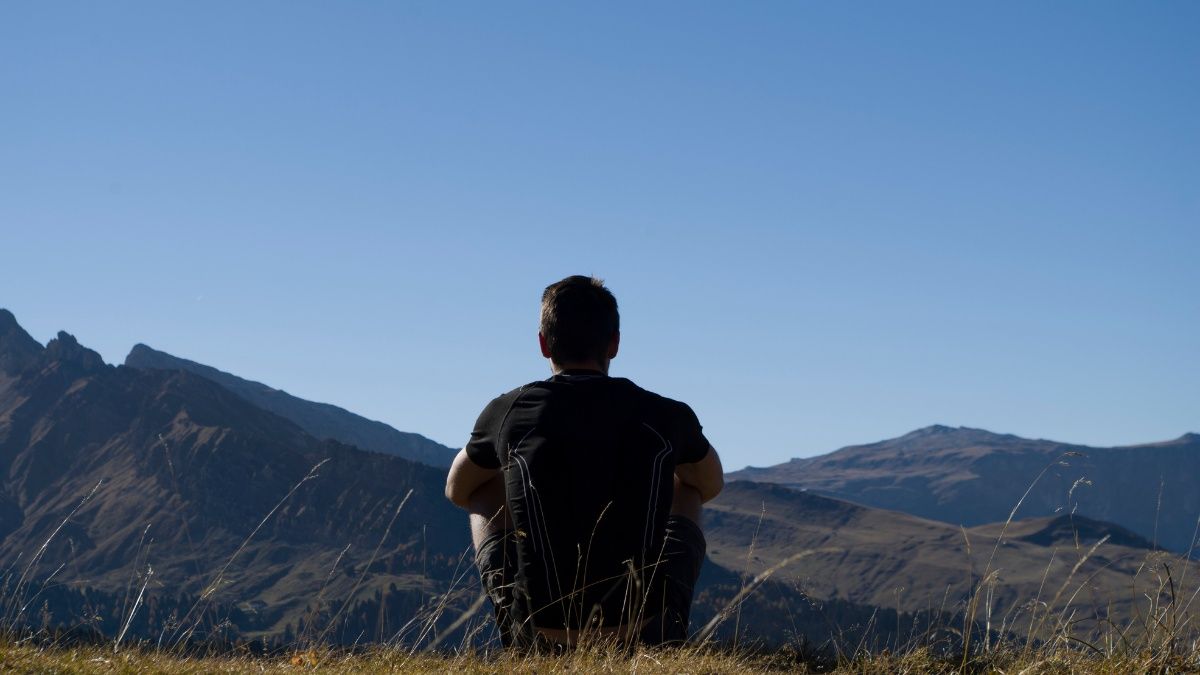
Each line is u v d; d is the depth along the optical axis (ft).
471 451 16.14
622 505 14.85
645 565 14.82
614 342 16.80
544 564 14.75
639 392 15.80
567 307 16.33
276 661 14.74
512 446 15.37
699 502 16.87
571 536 14.74
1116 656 16.72
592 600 14.62
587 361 16.31
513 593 15.19
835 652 18.40
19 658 12.71
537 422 15.30
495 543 15.84
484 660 14.64
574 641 14.90
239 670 13.88
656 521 15.01
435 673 13.65
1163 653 16.53
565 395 15.48
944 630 18.07
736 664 15.89
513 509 15.10
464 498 16.85
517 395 15.85
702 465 16.39
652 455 15.15
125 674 13.04
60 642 14.40
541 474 14.94
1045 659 16.80
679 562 15.74
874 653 18.22
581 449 14.99
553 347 16.46
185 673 13.46
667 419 15.60
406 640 15.06
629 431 15.24
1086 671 16.37
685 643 15.51
